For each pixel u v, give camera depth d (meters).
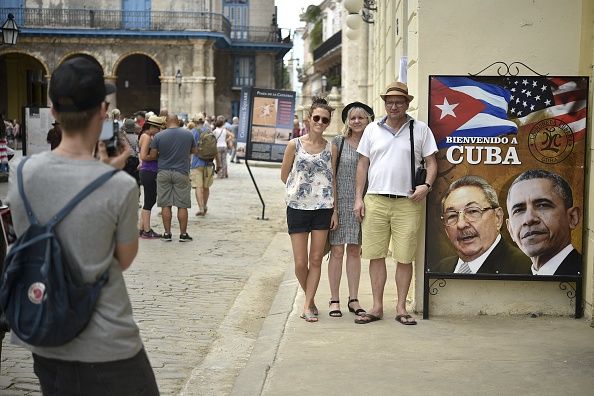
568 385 5.00
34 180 2.94
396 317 6.72
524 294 6.78
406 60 8.36
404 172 6.45
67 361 2.96
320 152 6.71
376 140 6.52
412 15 7.21
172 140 11.77
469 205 6.61
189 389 5.46
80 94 2.96
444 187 6.62
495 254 6.62
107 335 2.94
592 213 6.45
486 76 6.56
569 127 6.54
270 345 6.09
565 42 6.68
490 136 6.57
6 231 4.46
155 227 13.44
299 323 6.70
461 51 6.73
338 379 5.18
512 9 6.68
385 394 4.88
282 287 8.56
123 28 43.94
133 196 3.01
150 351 6.35
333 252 7.00
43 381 3.06
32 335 2.80
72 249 2.90
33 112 19.88
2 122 19.41
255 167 30.64
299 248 6.79
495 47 6.71
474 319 6.72
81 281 2.91
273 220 15.02
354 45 27.98
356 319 6.68
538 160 6.57
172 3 44.44
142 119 18.20
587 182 6.57
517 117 6.55
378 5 16.97
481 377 5.17
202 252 11.20
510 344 5.94
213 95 45.12
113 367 2.98
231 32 49.47
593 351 5.73
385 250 6.64
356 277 7.11
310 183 6.68
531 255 6.60
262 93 15.18
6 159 19.64
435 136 6.61
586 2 6.59
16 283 2.85
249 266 10.27
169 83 44.38
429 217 6.66
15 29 17.59
